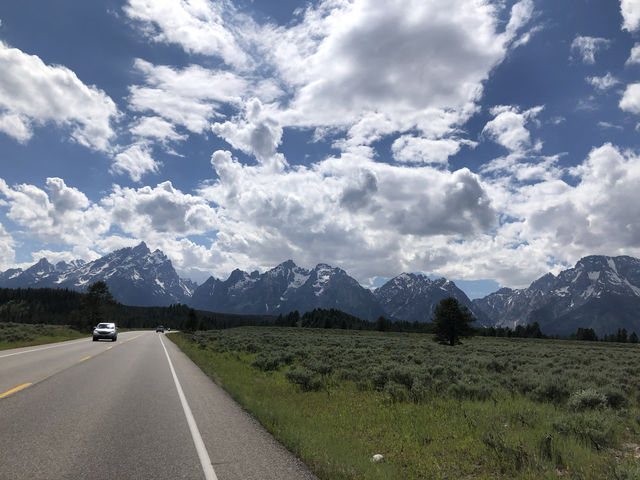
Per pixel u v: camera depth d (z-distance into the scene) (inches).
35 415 303.7
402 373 524.4
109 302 3083.2
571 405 368.2
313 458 234.2
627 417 348.5
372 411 388.8
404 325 7175.2
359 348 1321.4
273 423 320.2
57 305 7298.2
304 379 524.4
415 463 246.7
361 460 239.1
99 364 690.8
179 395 433.4
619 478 205.5
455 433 303.6
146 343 1542.8
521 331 6673.2
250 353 1096.8
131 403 372.2
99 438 253.1
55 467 199.6
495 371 703.7
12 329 1561.3
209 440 262.5
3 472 189.6
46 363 666.2
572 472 224.4
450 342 2623.0
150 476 194.2
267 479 198.8
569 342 4165.8
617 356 1266.0
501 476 224.5
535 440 271.1
